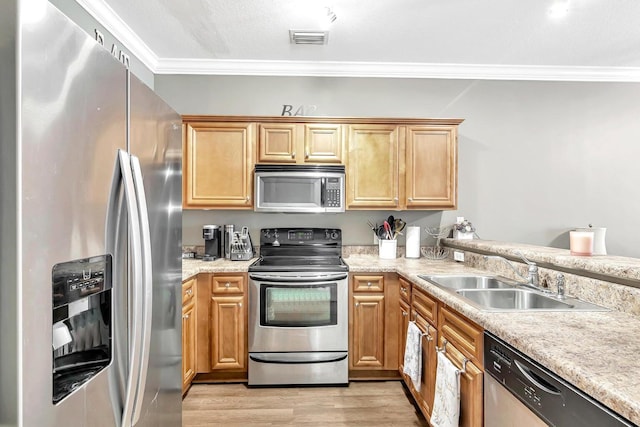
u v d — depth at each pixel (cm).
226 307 276
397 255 343
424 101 343
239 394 265
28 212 77
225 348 277
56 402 85
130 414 111
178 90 336
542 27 267
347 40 288
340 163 306
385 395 263
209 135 303
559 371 102
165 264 148
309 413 239
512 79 345
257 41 291
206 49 307
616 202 349
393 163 308
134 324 108
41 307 80
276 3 237
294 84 339
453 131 310
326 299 274
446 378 171
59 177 85
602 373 95
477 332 154
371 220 342
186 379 255
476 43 293
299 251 329
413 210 334
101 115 102
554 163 347
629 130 348
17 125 75
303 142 305
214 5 241
